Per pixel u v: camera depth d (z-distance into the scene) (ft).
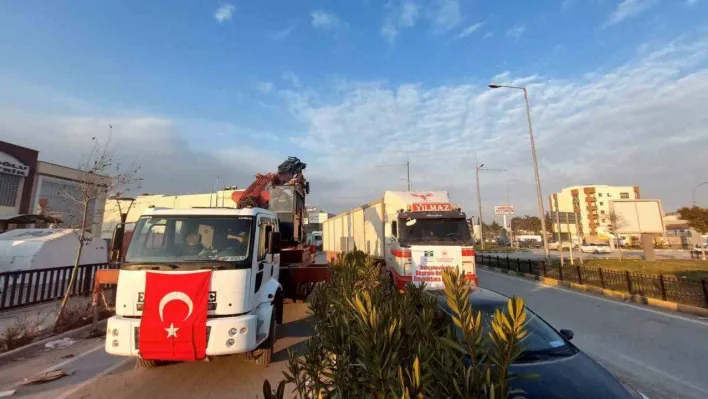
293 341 23.20
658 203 79.61
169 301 15.33
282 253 31.45
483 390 7.36
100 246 51.49
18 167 85.66
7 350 19.99
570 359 12.63
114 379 16.85
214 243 17.38
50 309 29.12
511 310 7.72
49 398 14.82
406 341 10.57
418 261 31.48
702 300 34.83
